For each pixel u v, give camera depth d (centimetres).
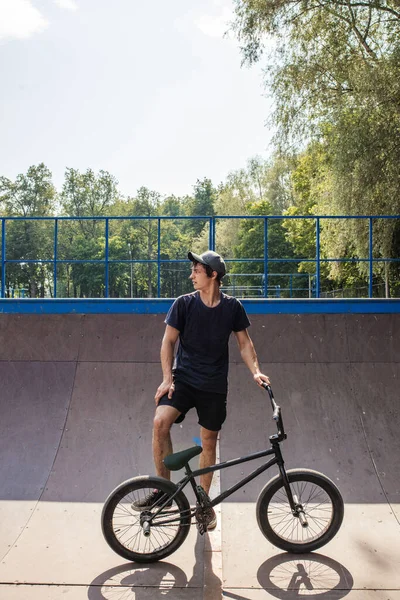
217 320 356
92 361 604
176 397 351
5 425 515
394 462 469
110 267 7062
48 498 416
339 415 531
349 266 1925
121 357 607
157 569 322
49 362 603
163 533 348
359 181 1366
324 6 1567
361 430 511
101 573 317
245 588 303
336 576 315
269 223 5009
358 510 399
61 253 7019
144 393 562
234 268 5112
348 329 639
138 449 484
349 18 1594
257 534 366
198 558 335
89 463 464
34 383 575
